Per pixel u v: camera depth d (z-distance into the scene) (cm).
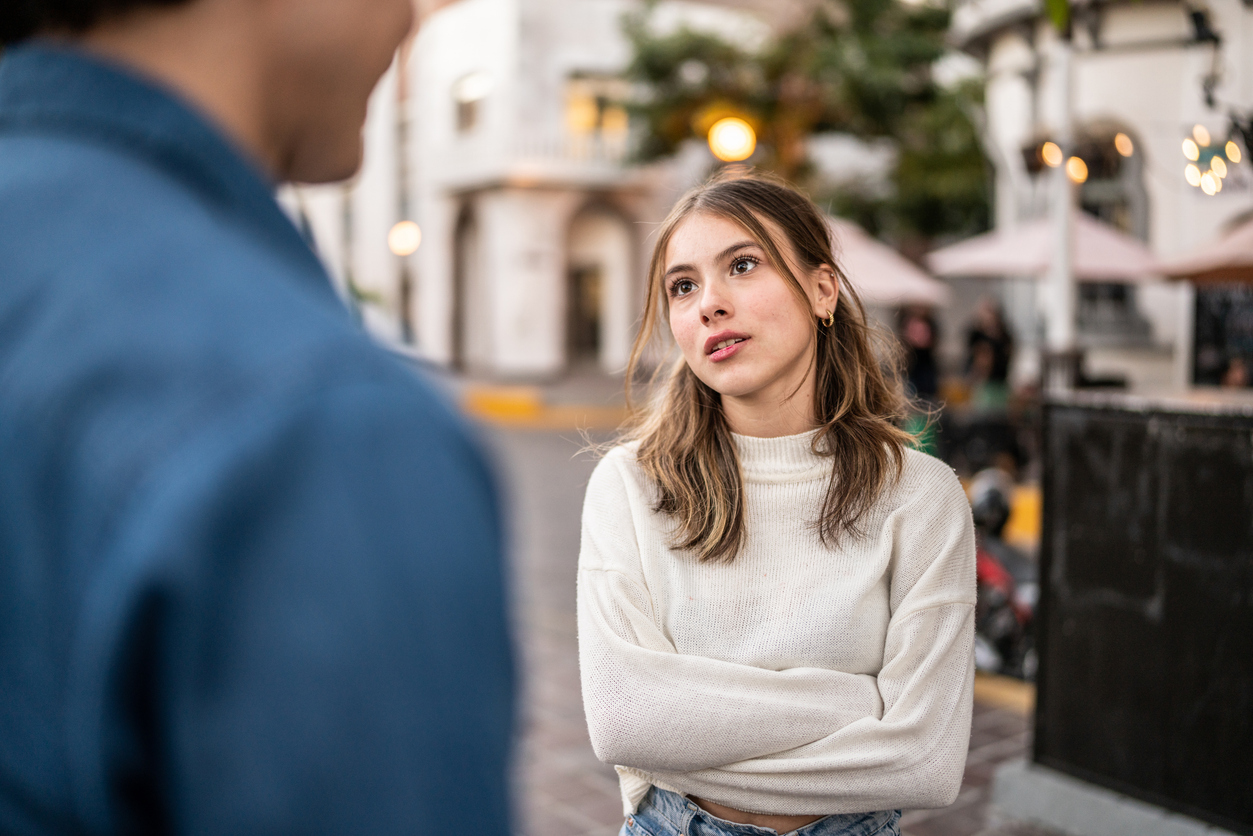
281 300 46
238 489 39
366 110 60
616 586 135
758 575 136
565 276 2391
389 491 42
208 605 38
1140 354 984
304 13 54
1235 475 260
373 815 39
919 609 131
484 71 2031
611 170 2098
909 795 124
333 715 38
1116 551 288
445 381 51
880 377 147
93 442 41
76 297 44
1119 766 290
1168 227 870
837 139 1919
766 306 132
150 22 51
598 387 1986
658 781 135
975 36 1080
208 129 50
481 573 44
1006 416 904
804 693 127
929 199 1538
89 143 49
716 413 143
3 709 44
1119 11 881
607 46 2058
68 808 43
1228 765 263
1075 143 608
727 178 142
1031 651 456
